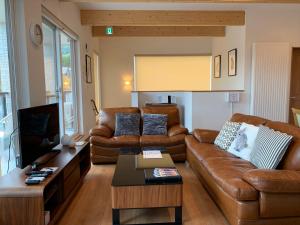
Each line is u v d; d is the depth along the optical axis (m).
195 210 2.62
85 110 5.90
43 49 3.54
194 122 5.49
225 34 6.82
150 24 5.46
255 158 2.65
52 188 2.29
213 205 2.73
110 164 4.11
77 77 5.43
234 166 2.61
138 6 5.20
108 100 8.47
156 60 8.46
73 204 2.77
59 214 2.40
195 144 3.58
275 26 5.50
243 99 5.55
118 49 8.36
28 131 2.37
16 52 2.80
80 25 5.42
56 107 3.10
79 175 3.11
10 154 2.75
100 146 4.03
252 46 5.47
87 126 6.16
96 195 2.99
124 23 5.46
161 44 8.39
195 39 8.39
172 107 4.77
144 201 2.24
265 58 5.39
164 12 5.45
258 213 2.05
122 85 8.46
